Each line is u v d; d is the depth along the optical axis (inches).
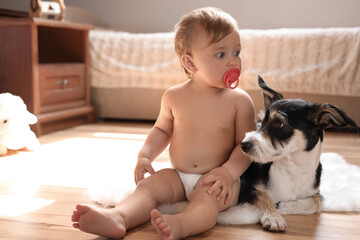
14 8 163.5
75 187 57.1
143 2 165.2
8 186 57.4
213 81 46.3
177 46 48.8
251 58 110.3
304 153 46.6
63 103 108.7
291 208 47.9
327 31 107.3
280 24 153.3
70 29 118.6
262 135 44.6
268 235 41.5
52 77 103.3
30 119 84.3
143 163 48.7
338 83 104.9
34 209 48.1
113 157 76.0
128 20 167.0
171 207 45.7
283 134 44.6
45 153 79.5
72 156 76.9
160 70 116.1
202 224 39.9
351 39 104.2
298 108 45.4
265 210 44.9
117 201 49.3
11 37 96.9
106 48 121.3
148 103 119.1
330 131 106.0
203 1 159.2
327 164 69.9
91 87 123.0
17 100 83.4
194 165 47.9
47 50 121.8
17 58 97.0
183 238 39.8
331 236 41.7
